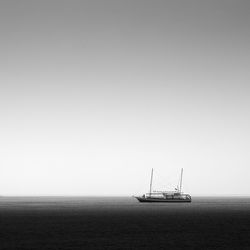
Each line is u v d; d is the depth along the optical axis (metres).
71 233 107.19
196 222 139.25
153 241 93.56
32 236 101.06
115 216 170.00
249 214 182.50
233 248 84.69
